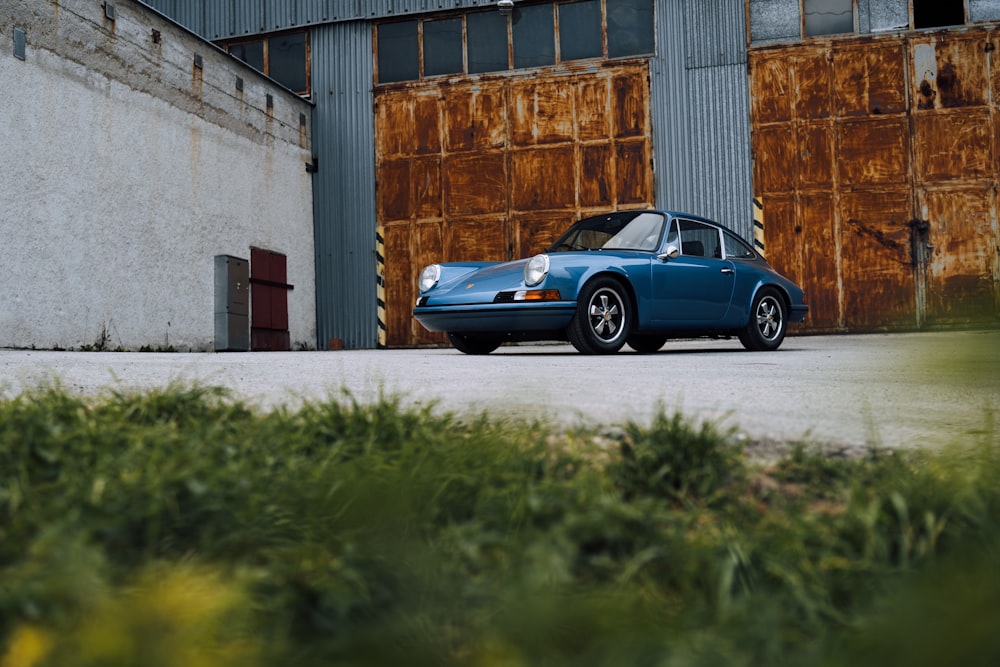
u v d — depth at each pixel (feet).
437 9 39.55
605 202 38.22
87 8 26.48
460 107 39.58
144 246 29.07
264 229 36.76
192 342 31.63
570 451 5.53
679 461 5.20
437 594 3.68
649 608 3.53
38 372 12.25
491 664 3.16
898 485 4.67
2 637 3.03
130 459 4.99
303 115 40.29
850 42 36.65
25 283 23.97
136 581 3.56
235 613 3.28
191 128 31.81
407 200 40.06
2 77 23.27
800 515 4.50
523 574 3.73
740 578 3.77
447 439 5.67
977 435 5.66
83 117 26.32
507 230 38.99
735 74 37.42
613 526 4.18
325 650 3.26
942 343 3.13
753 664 3.14
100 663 2.82
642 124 38.04
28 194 24.12
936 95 36.09
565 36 38.75
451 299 18.79
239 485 4.58
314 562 3.86
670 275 19.39
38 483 4.91
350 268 40.57
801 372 11.93
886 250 36.14
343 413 6.48
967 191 35.73
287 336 38.19
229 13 42.06
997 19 35.76
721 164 37.45
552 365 13.84
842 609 3.65
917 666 2.95
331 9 40.88
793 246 36.81
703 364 14.08
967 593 3.31
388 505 4.40
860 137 36.50
